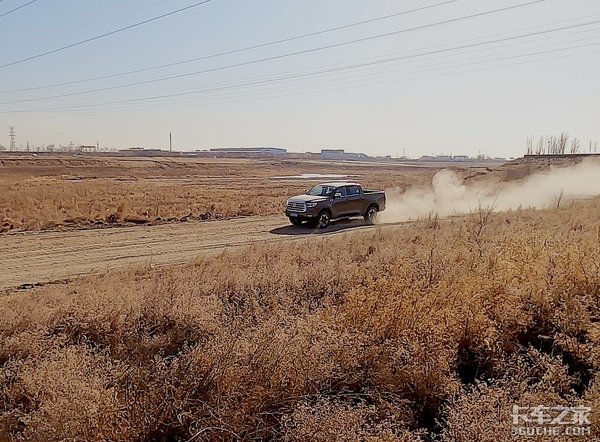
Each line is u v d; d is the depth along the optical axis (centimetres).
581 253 895
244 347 604
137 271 1270
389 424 486
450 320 658
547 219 1853
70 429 483
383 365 587
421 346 596
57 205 2595
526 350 658
